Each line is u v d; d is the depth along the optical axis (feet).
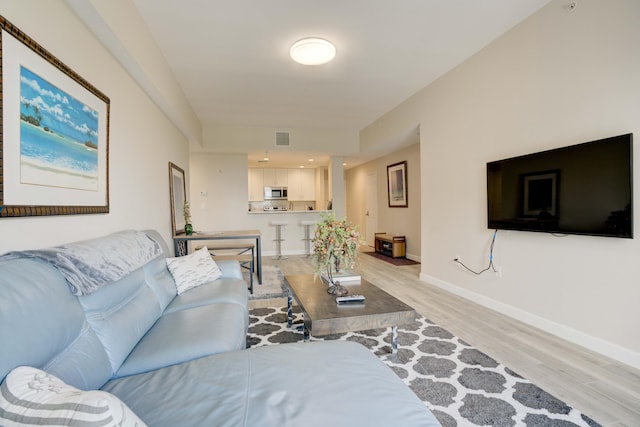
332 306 6.84
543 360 6.90
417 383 6.06
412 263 18.79
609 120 6.90
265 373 3.81
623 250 6.71
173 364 4.36
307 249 23.25
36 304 3.03
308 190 30.48
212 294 7.39
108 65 6.87
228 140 19.17
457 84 11.53
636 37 6.44
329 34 9.36
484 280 10.57
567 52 7.74
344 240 7.69
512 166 9.13
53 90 4.73
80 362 3.45
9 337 2.55
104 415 1.76
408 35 9.50
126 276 5.38
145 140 9.35
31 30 4.30
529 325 8.86
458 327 8.80
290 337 8.25
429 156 13.28
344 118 18.10
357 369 3.94
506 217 9.39
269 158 23.71
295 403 3.19
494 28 9.25
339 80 12.69
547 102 8.25
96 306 4.25
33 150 4.25
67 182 5.11
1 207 3.64
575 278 7.68
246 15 8.35
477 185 10.73
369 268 17.31
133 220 8.30
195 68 11.27
